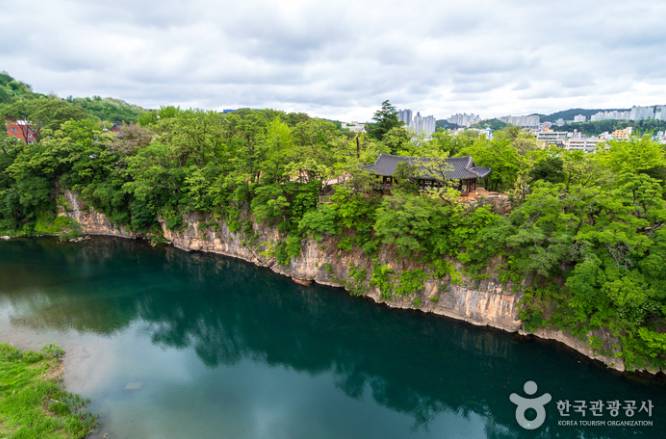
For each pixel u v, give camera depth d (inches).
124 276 2380.7
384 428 1245.7
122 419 1206.3
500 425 1269.7
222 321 1942.7
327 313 1994.3
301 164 2198.6
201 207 2596.0
